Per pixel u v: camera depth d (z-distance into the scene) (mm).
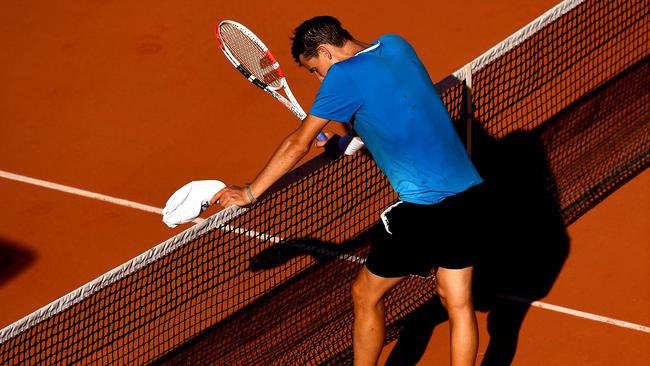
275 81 26469
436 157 18766
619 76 32938
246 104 35250
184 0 42219
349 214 27391
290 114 34500
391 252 19312
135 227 29797
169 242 20406
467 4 40000
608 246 26594
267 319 24516
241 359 23453
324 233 26969
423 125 18625
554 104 31719
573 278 25656
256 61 26891
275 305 24875
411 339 24203
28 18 41844
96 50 39344
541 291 25328
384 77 18500
